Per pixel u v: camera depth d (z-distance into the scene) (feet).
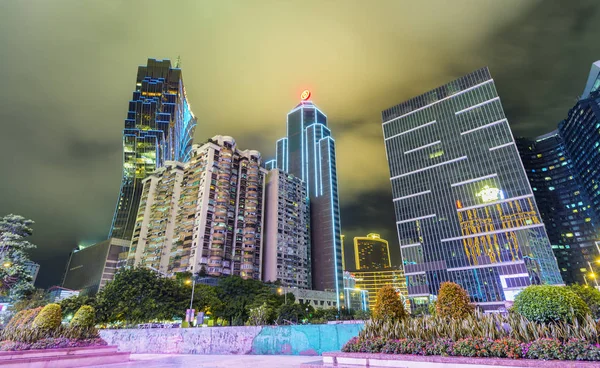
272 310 208.03
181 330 63.82
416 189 348.79
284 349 50.85
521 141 573.33
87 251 471.62
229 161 362.53
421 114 377.91
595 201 441.27
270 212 402.11
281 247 384.88
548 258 259.19
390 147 388.57
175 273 276.62
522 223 278.05
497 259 277.03
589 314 27.27
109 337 73.41
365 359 30.45
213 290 225.15
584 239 472.03
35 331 48.57
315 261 477.77
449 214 317.42
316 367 31.45
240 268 326.65
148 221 374.02
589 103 408.87
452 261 298.56
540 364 22.81
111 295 152.97
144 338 68.13
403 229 341.82
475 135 330.13
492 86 336.49
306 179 561.43
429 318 34.40
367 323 36.11
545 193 526.16
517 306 30.83
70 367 43.37
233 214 345.31
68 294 343.67
